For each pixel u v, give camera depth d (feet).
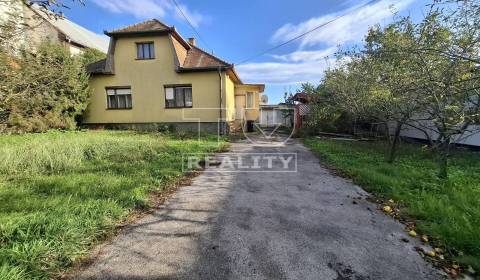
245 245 8.77
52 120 35.45
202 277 7.13
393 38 19.15
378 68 20.80
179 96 45.50
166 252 8.32
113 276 7.11
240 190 14.88
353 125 44.06
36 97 16.38
